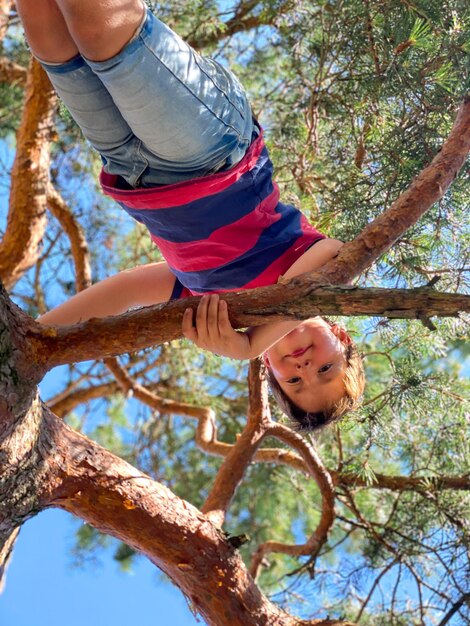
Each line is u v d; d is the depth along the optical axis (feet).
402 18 7.38
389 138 7.55
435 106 7.32
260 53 12.66
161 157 5.45
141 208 5.70
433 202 5.62
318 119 9.64
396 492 10.92
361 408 8.74
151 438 15.74
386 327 8.65
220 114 5.53
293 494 15.17
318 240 5.96
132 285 6.59
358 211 7.79
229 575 6.83
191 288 6.42
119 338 5.17
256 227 5.91
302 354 7.14
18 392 5.35
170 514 6.68
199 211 5.71
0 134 15.24
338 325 7.80
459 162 5.72
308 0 9.68
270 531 15.57
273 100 11.78
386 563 10.53
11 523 5.97
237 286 6.10
